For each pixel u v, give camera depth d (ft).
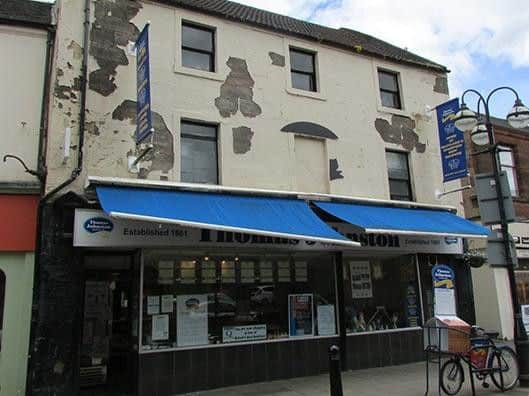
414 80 46.65
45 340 27.35
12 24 32.83
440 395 26.20
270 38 39.47
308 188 38.37
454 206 45.34
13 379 28.09
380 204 40.14
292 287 35.94
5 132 31.19
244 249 33.96
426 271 41.91
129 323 32.78
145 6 34.71
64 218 28.86
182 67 34.86
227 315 33.17
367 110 42.73
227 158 35.17
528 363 29.07
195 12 36.60
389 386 30.25
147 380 29.17
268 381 32.76
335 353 21.94
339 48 42.78
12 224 29.40
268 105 37.81
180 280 31.99
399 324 39.81
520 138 57.31
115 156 31.32
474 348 27.02
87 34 31.73
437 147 46.03
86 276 32.91
